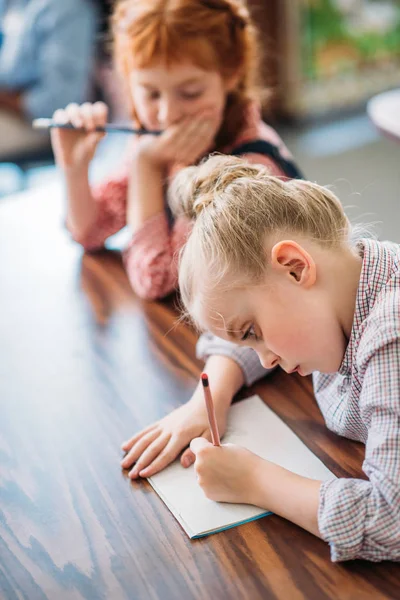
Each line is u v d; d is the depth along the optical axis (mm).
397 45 4055
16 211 1713
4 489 902
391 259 809
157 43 1223
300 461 877
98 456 941
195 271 810
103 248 1527
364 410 763
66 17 2992
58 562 782
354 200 3035
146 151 1334
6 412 1046
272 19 3594
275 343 791
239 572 737
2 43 3051
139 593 729
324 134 3768
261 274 780
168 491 859
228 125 1366
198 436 926
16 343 1215
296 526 782
